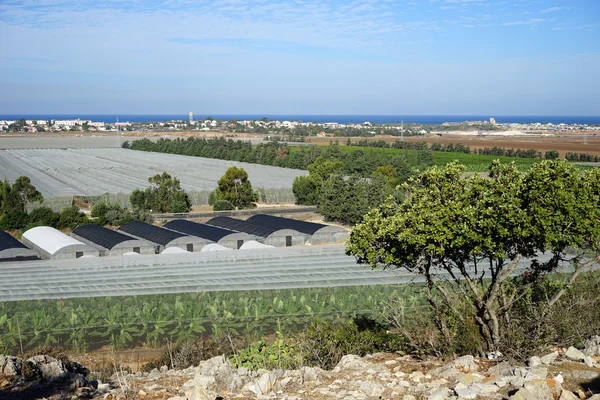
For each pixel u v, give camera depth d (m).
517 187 13.98
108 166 105.06
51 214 55.44
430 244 14.27
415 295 26.02
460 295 15.72
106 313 25.20
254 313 26.00
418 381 10.72
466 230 14.02
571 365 10.77
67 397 10.09
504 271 15.15
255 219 55.56
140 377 12.40
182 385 11.05
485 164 97.56
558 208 13.56
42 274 33.53
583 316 14.01
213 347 19.55
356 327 16.75
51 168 100.44
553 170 14.14
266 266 35.78
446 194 15.45
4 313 25.08
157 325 24.58
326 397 9.80
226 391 10.34
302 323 24.98
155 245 44.00
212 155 121.25
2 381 11.02
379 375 11.14
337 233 49.09
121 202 66.31
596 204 13.90
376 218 15.64
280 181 85.12
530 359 11.23
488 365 12.04
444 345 14.18
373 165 85.44
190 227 50.75
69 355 21.52
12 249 40.00
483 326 14.21
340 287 27.98
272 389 10.35
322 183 69.94
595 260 14.09
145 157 124.31
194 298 27.03
